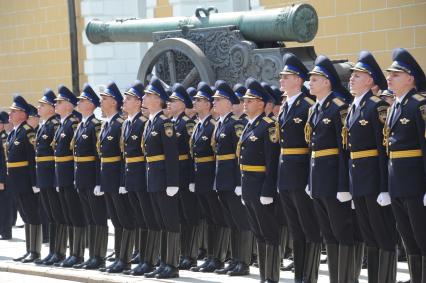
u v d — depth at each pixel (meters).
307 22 19.03
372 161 12.59
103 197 16.89
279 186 13.73
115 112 16.67
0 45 34.44
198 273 16.12
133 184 15.93
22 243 21.16
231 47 19.45
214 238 16.36
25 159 18.23
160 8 29.11
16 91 34.06
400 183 12.12
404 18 21.91
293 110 13.66
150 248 16.08
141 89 16.25
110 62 30.92
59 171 17.31
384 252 12.67
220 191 15.76
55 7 32.03
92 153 16.91
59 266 17.50
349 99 13.42
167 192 15.52
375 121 12.52
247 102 14.38
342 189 12.83
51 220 17.91
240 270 15.68
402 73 12.20
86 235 19.00
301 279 13.84
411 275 12.46
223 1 27.97
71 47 31.23
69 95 17.50
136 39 22.06
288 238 16.80
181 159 16.83
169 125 15.62
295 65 13.76
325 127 13.05
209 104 16.44
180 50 19.94
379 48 22.50
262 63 18.97
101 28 22.58
